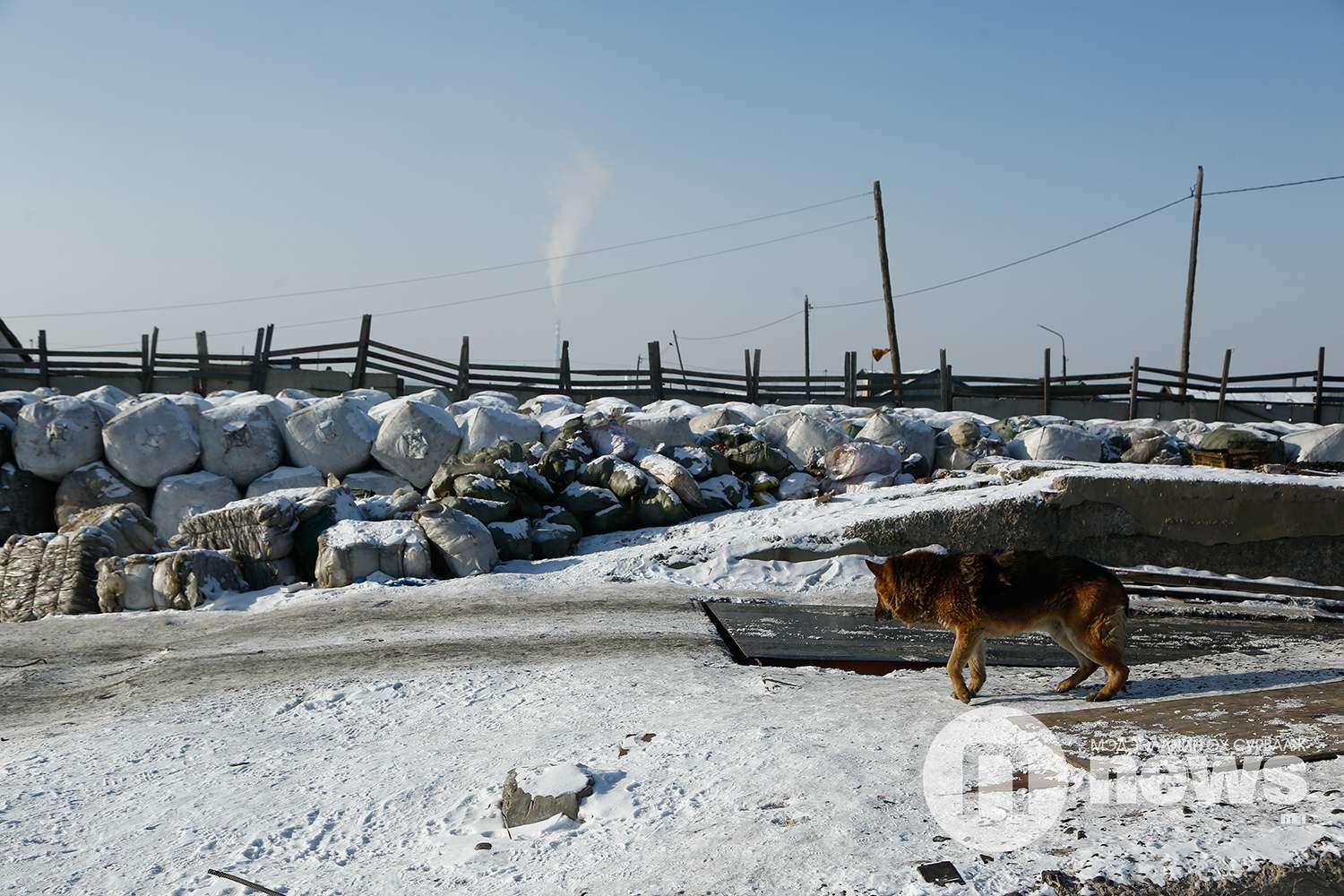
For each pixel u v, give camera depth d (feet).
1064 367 110.63
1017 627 21.11
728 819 14.96
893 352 112.06
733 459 55.16
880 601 22.20
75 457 53.16
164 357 92.53
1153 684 22.75
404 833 16.49
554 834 15.64
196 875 15.29
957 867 12.51
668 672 25.49
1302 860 11.95
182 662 29.66
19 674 29.68
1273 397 99.66
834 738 18.06
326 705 24.47
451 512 42.06
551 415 64.64
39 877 15.43
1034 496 40.60
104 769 20.48
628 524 49.08
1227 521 39.52
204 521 41.88
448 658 28.45
